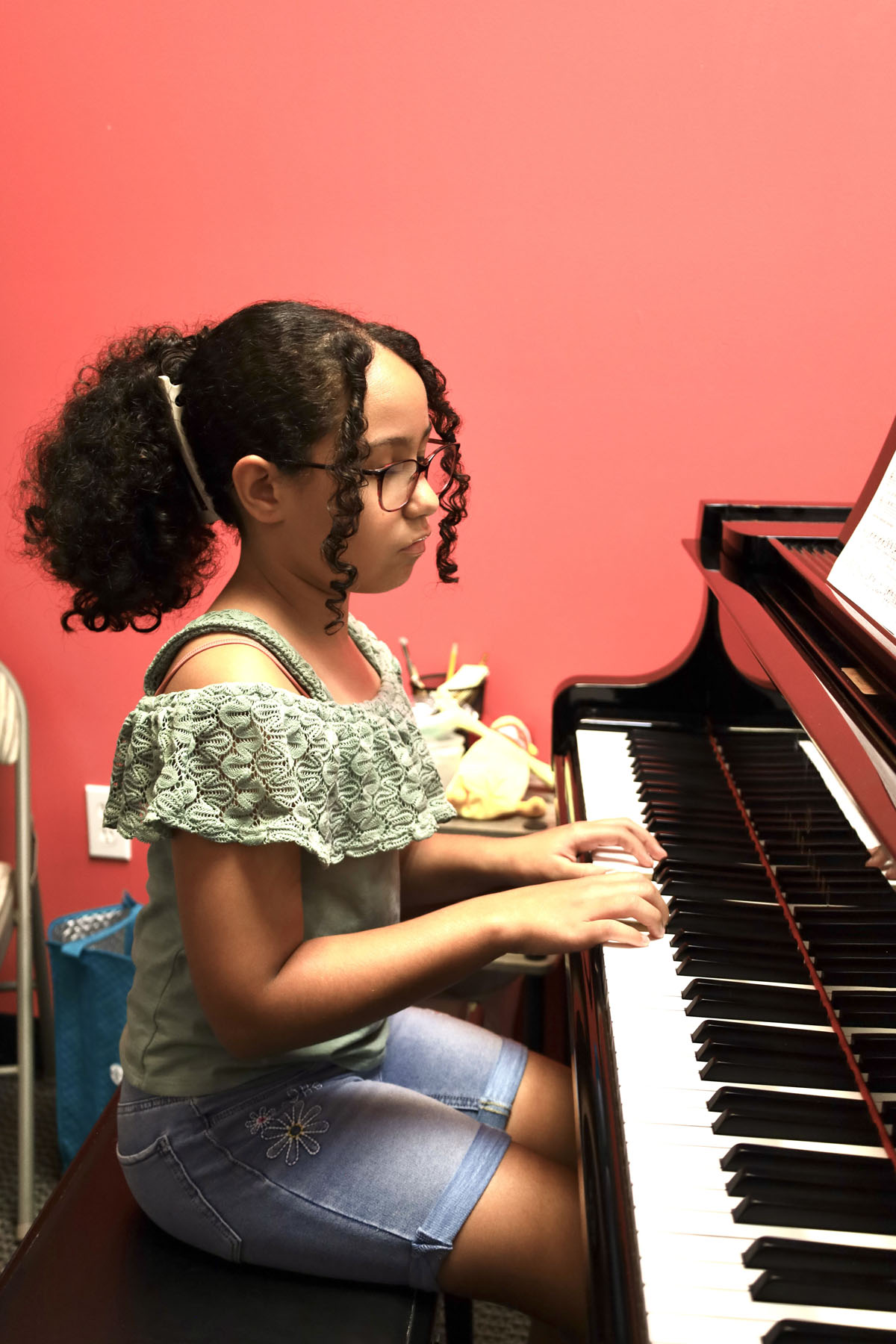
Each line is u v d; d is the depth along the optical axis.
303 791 0.89
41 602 2.00
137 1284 0.94
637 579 1.85
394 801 1.03
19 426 1.95
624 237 1.71
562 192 1.71
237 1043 0.89
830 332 1.69
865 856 0.88
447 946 0.91
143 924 1.02
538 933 0.92
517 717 1.96
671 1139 0.75
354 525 0.89
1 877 1.80
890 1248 0.65
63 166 1.83
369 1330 0.90
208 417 0.94
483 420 1.82
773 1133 0.76
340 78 1.72
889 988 0.83
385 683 1.15
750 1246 0.66
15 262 1.89
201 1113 0.98
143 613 1.07
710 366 1.74
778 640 1.10
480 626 1.92
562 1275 0.91
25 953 1.76
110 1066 1.79
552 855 1.12
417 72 1.70
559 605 1.88
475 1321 1.58
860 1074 0.81
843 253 1.66
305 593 1.01
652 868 1.12
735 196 1.66
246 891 0.87
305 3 1.69
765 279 1.69
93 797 2.09
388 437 0.92
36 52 1.79
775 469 1.77
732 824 1.21
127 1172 1.00
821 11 1.57
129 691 2.02
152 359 1.02
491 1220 0.92
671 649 1.88
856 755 0.84
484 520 1.87
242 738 0.86
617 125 1.67
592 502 1.83
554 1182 0.94
